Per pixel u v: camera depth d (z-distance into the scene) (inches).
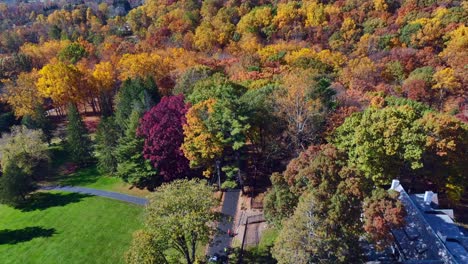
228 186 2231.8
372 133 1811.0
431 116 1876.2
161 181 2496.3
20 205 2524.6
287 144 2320.4
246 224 1975.9
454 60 3378.4
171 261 1620.3
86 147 3004.4
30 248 2047.2
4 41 5595.5
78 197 2539.4
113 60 4207.7
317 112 2177.7
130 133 2522.1
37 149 2812.5
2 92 3745.1
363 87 2822.3
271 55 4010.8
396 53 3715.6
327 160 1412.4
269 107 2234.3
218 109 2090.3
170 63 3897.6
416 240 1514.5
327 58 3759.8
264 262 1691.7
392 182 1756.9
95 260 1916.8
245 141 2226.9
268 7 5664.4
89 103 4092.0
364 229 1282.0
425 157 1841.8
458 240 1400.1
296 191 1461.6
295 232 1234.6
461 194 1995.6
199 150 2114.9
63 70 3412.9
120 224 2199.8
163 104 2481.5
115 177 2787.9
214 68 3705.7
